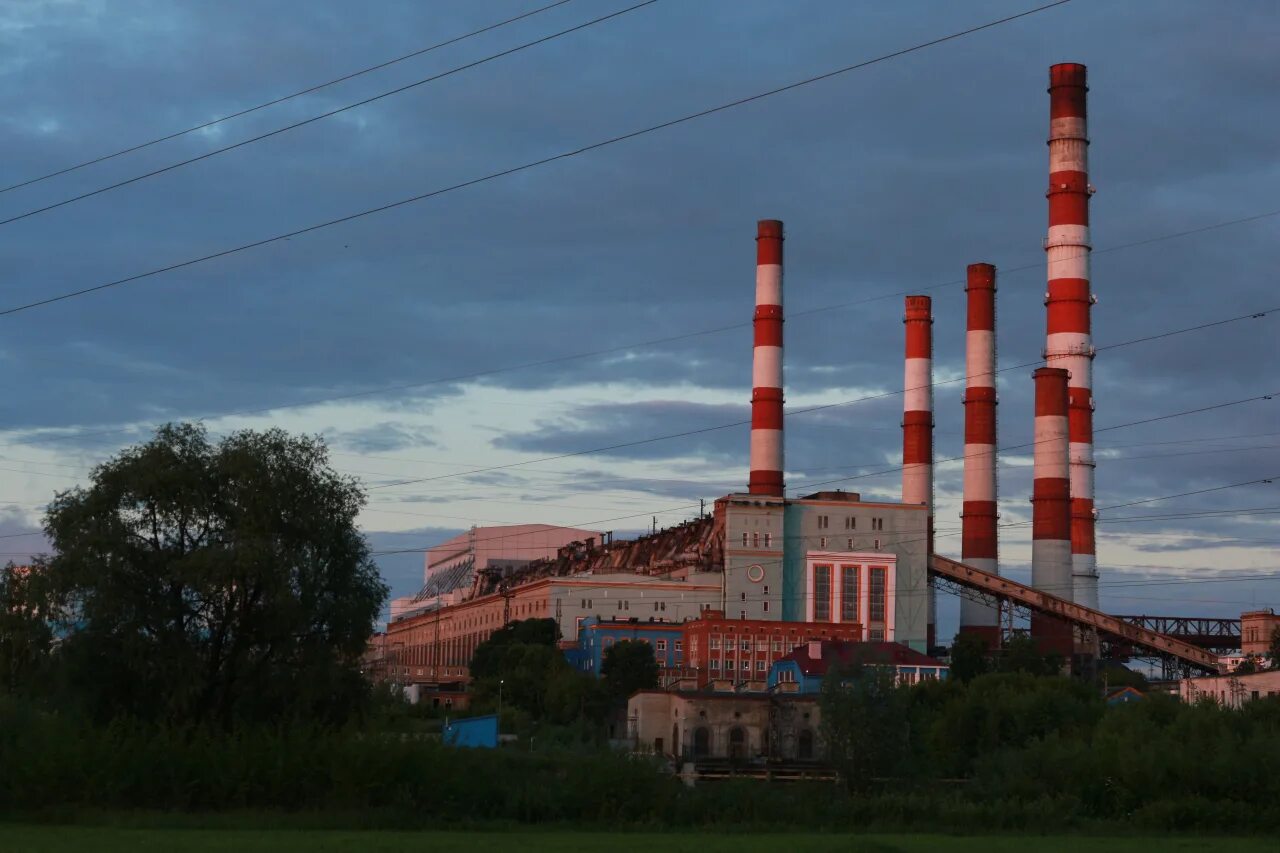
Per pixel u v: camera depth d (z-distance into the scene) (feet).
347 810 221.25
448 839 195.00
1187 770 257.34
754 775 317.01
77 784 216.13
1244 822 247.09
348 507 280.72
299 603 263.90
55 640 262.88
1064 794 259.80
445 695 647.15
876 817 244.01
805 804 243.81
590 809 231.50
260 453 272.92
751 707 449.89
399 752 229.04
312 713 266.57
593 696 553.64
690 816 235.20
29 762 214.07
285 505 271.08
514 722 490.49
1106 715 337.52
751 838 209.15
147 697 260.42
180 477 265.13
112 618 257.75
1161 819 248.32
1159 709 325.62
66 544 261.85
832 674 306.35
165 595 263.49
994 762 294.25
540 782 235.40
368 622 276.00
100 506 263.49
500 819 226.38
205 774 221.25
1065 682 410.93
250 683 268.41
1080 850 203.72
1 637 265.75
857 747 294.46
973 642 629.10
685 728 444.96
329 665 267.59
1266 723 299.79
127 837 185.26
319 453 280.10
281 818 213.87
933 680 438.81
